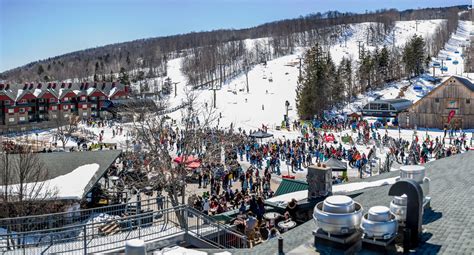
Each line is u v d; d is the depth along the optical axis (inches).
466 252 310.5
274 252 415.2
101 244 693.9
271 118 3919.8
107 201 1359.5
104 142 2861.7
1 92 4475.9
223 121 3777.1
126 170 1686.8
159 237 727.7
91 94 4889.3
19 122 4586.6
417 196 342.6
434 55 7062.0
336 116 3769.7
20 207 960.9
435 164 748.0
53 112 4778.5
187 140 1366.9
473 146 2377.0
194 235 741.9
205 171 1749.5
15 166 1163.3
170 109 3774.6
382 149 2372.0
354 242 339.6
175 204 1171.9
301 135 2965.1
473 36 7824.8
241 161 2260.1
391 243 332.2
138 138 1528.1
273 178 1930.4
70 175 1278.3
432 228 374.0
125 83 5497.1
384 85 5049.2
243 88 5334.6
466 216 388.2
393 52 6279.5
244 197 1298.0
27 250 671.8
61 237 826.2
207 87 5900.6
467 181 549.0
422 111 3191.4
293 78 5629.9
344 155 2192.4
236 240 780.0
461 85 3070.9
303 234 456.8
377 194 601.0
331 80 4121.6
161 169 1244.5
